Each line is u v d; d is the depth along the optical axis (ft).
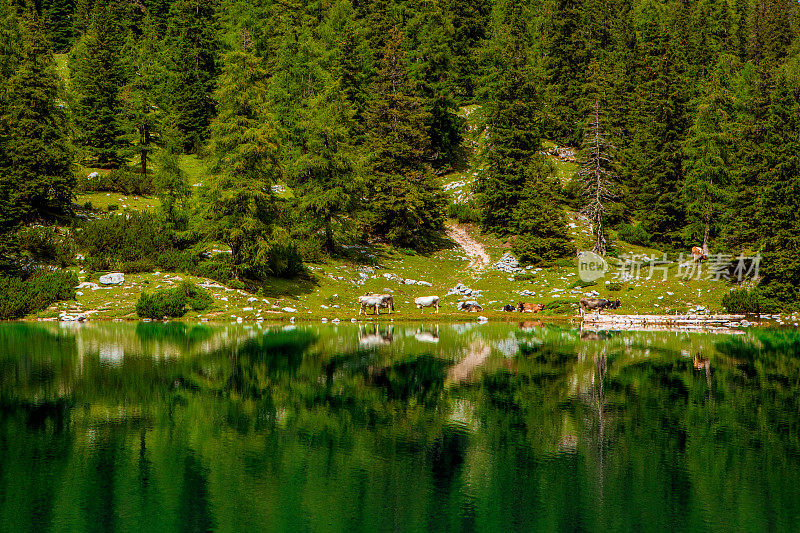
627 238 230.48
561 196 239.91
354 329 135.54
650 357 101.55
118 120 249.55
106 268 164.04
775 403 69.31
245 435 55.72
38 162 173.37
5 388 71.82
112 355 94.73
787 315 170.40
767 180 189.16
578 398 71.26
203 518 38.81
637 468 48.29
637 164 254.27
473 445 53.62
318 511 39.99
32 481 44.14
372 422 60.44
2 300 141.49
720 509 40.63
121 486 43.57
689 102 253.85
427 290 193.98
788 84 215.92
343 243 214.90
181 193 183.01
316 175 199.82
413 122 232.94
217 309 152.56
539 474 46.80
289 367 87.86
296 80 279.49
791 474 46.91
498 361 95.55
